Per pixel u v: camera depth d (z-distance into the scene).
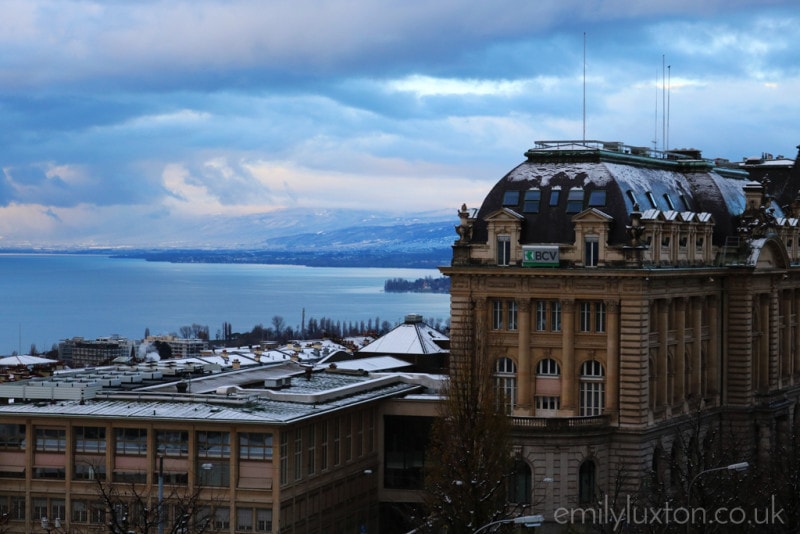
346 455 173.38
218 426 155.38
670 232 182.88
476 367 160.75
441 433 155.12
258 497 154.88
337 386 182.50
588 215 175.38
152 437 157.00
